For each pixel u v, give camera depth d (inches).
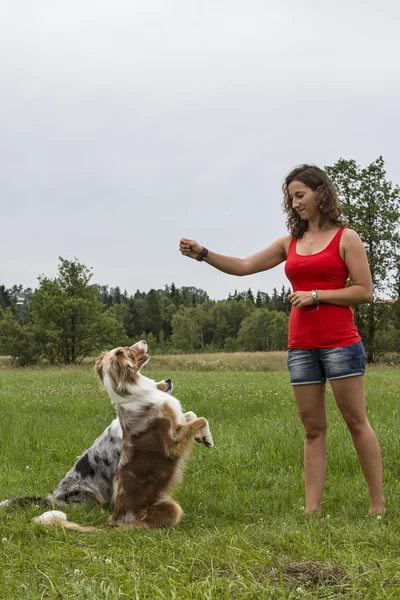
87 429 372.5
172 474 203.3
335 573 129.7
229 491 231.0
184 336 3941.9
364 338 1791.3
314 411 196.2
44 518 185.8
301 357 195.2
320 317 189.3
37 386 720.3
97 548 161.9
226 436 321.4
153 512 192.5
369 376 830.5
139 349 218.8
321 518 184.4
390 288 1742.1
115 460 222.7
